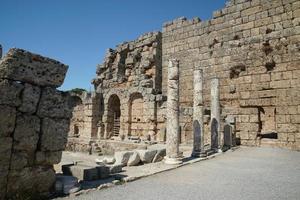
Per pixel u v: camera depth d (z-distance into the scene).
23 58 6.21
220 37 22.86
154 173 9.82
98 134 27.16
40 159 6.47
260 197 6.88
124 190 7.44
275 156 14.39
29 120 6.34
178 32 26.25
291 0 19.11
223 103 21.77
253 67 20.44
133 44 30.16
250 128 19.56
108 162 11.71
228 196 6.97
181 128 20.88
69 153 22.62
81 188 7.34
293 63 18.47
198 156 13.66
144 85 25.39
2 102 5.84
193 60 24.52
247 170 10.59
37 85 6.59
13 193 5.93
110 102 27.92
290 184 8.28
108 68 31.98
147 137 23.02
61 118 7.04
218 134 16.12
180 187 7.89
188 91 24.47
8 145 5.89
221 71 22.31
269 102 19.23
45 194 6.48
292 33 18.80
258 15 20.75
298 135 17.53
